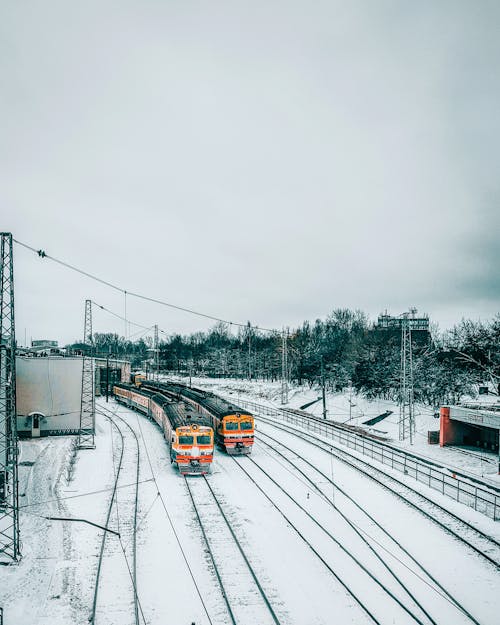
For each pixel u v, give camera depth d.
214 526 20.84
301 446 38.66
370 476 28.86
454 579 16.39
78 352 53.97
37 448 37.81
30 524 21.42
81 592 15.36
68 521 21.41
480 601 15.04
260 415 59.06
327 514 22.53
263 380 112.00
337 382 77.81
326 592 15.32
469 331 60.50
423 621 13.73
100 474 29.42
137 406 56.94
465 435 43.66
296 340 105.25
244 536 19.72
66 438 41.91
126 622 13.69
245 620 13.73
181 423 30.31
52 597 15.06
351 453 36.16
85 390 44.03
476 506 23.55
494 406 43.72
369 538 19.70
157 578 16.22
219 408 38.12
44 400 42.91
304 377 89.69
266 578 16.17
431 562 17.62
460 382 58.12
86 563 17.33
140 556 17.91
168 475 29.31
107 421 51.03
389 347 71.00
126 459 33.50
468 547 19.02
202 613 14.13
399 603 14.58
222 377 125.12
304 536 19.75
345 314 122.31
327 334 113.81
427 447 42.97
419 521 21.73
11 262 19.20
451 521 21.62
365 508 23.36
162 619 13.82
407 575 16.53
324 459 33.81
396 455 35.69
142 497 24.88
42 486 26.89
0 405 23.50
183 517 21.95
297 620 13.74
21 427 42.12
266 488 26.67
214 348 135.38
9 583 16.16
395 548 18.77
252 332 136.12
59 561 17.55
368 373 67.38
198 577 16.30
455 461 37.38
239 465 32.09
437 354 65.50
